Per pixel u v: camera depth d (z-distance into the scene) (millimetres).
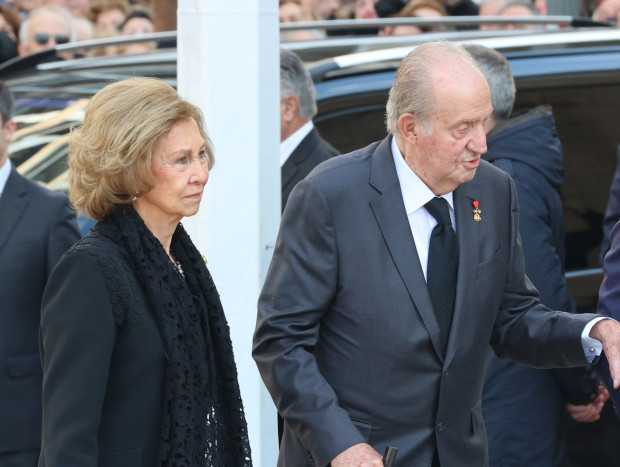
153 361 5980
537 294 7750
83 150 6062
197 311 6344
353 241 7020
